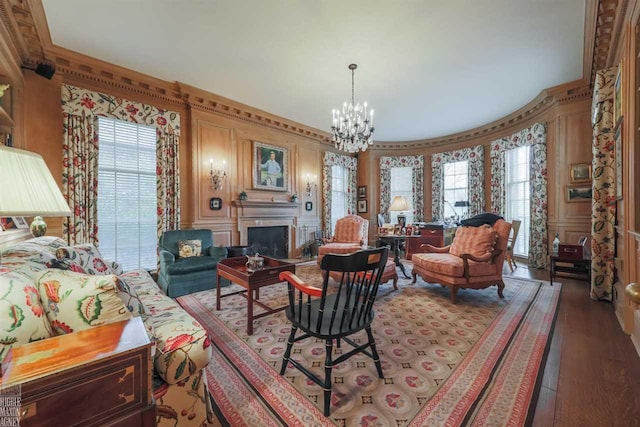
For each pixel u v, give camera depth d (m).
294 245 5.80
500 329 2.30
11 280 0.88
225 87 4.04
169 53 3.16
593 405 1.39
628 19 2.23
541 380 1.61
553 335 2.18
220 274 2.73
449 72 3.57
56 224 3.17
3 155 0.86
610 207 2.87
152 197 3.98
